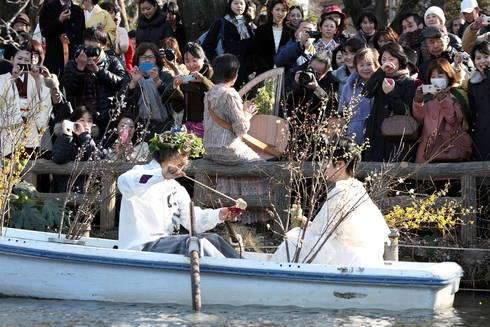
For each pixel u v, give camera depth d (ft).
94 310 32.32
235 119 44.86
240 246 37.91
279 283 33.63
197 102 49.42
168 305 33.65
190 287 33.71
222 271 33.50
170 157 35.47
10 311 31.83
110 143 50.93
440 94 44.11
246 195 46.01
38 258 34.32
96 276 34.14
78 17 58.85
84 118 48.47
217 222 36.29
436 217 39.96
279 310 32.96
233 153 45.01
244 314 32.01
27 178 48.03
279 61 54.44
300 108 48.80
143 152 47.70
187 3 69.92
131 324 29.76
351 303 33.63
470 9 56.70
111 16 64.03
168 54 50.44
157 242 35.14
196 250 33.40
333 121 42.78
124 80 51.16
